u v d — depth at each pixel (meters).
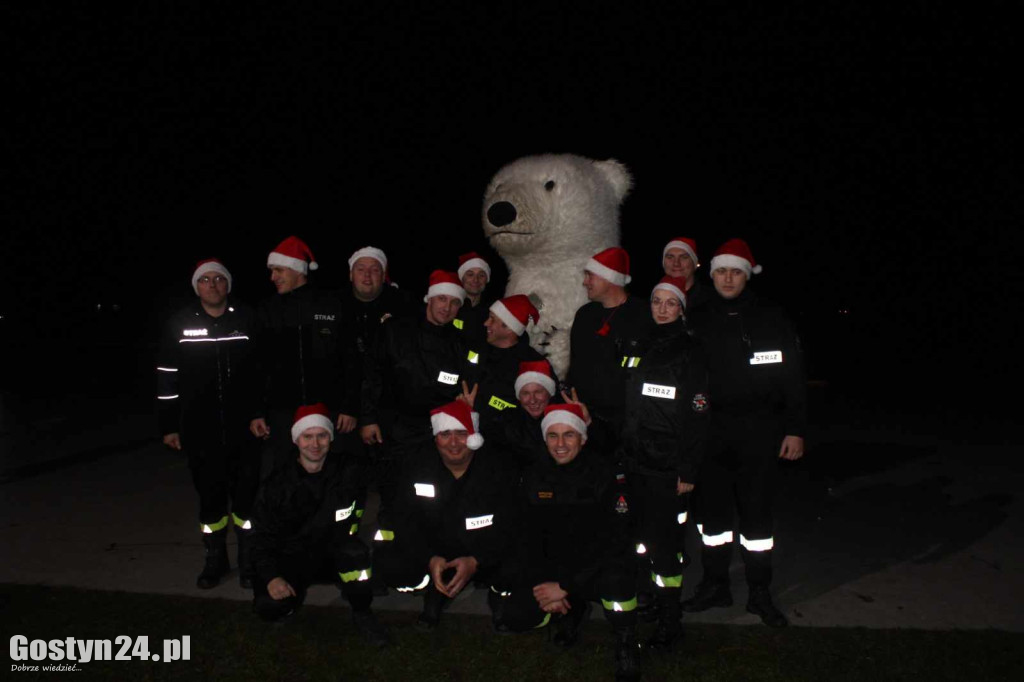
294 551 3.90
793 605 4.15
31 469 7.29
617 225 5.57
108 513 5.83
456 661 3.60
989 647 3.61
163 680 3.42
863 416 9.99
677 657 3.62
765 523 3.96
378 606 4.23
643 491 3.79
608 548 3.56
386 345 4.52
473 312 5.26
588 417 3.74
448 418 3.75
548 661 3.60
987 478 6.68
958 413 10.08
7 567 4.74
